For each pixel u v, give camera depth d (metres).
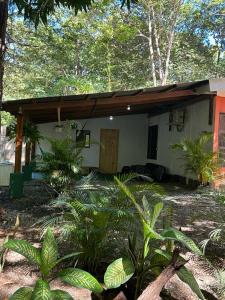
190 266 3.57
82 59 19.02
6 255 3.54
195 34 19.80
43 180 7.04
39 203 6.51
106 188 3.86
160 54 19.09
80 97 7.73
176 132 11.65
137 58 19.56
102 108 10.39
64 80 17.17
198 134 10.09
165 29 18.86
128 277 2.32
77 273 2.33
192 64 19.34
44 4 4.72
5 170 8.70
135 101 8.60
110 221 3.23
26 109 7.49
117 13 17.50
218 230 3.87
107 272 2.32
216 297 2.96
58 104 7.88
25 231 4.60
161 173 11.78
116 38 17.75
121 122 14.42
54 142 6.90
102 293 2.50
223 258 3.83
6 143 13.35
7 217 5.37
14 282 3.07
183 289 3.04
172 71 19.38
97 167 14.16
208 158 8.84
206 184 8.95
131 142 14.53
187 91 8.76
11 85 16.12
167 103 11.17
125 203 3.36
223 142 9.33
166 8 18.56
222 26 19.52
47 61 17.23
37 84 17.62
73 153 6.89
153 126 13.98
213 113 9.25
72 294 2.89
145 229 2.57
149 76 19.52
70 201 3.41
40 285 2.12
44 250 2.44
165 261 2.64
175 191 9.15
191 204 6.80
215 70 19.53
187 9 18.52
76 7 4.84
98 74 20.03
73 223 3.30
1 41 4.78
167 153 12.33
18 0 4.72
